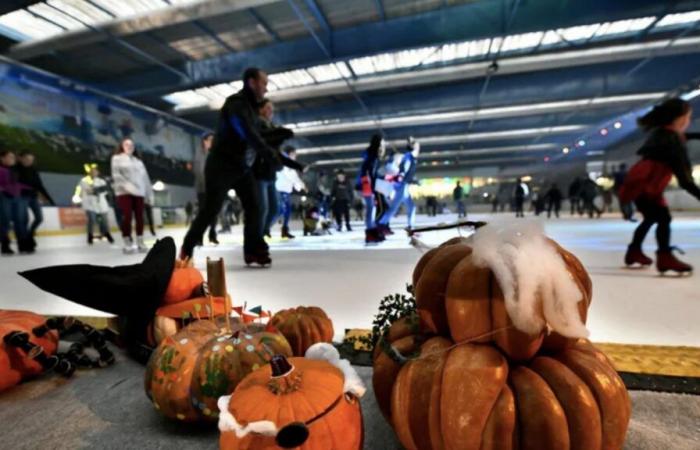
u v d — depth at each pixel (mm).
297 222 18719
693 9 9172
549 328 661
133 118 17750
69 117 14836
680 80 14047
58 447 890
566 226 8688
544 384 632
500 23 10320
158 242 1498
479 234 713
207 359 923
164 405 932
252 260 3680
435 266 786
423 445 680
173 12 9250
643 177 2723
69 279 1218
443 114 18438
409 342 818
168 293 1347
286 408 642
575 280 688
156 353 1001
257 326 1169
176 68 13117
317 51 11758
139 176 5613
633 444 804
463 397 618
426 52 12562
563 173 30891
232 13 10477
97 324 1801
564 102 16922
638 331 1515
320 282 2785
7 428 978
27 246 6305
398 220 15336
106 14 9625
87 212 8227
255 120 3191
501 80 15688
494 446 600
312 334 1256
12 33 10469
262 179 3658
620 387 665
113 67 13289
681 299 2045
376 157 5785
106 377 1291
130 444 899
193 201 21969
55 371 1275
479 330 674
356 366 1264
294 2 10055
